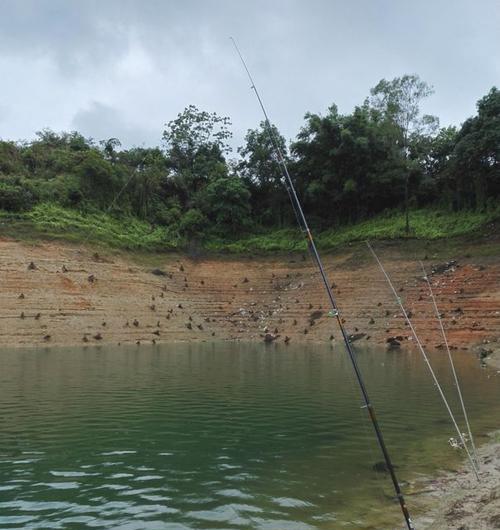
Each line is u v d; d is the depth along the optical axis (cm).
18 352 2608
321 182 5081
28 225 3884
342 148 4825
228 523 614
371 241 4244
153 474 788
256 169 5703
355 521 623
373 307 3469
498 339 2725
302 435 1026
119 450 912
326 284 632
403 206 4862
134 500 682
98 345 3055
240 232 5178
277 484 750
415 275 3656
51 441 968
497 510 617
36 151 5347
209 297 4100
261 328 3631
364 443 970
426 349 2783
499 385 1602
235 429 1069
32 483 743
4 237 3691
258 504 675
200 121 6406
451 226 4159
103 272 3825
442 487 742
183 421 1133
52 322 3203
